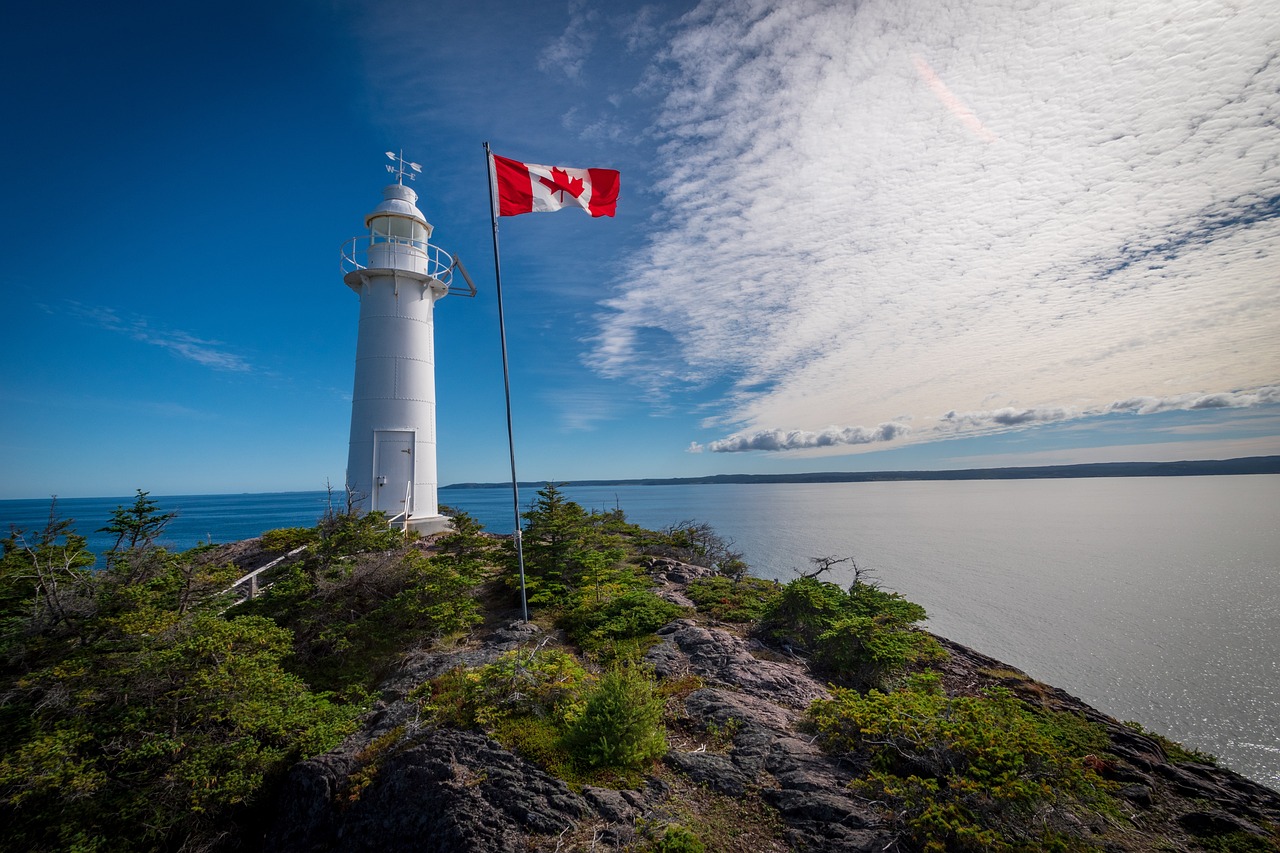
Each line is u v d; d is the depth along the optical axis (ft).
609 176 50.42
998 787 19.52
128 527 38.24
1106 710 84.38
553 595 47.21
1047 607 135.85
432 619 41.91
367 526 53.67
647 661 34.86
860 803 21.01
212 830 24.50
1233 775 27.76
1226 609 138.00
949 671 39.09
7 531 34.96
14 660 27.86
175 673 27.35
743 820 20.92
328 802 24.12
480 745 24.50
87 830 22.50
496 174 47.93
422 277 78.79
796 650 38.17
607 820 20.65
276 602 42.75
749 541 232.53
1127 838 21.15
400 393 77.46
